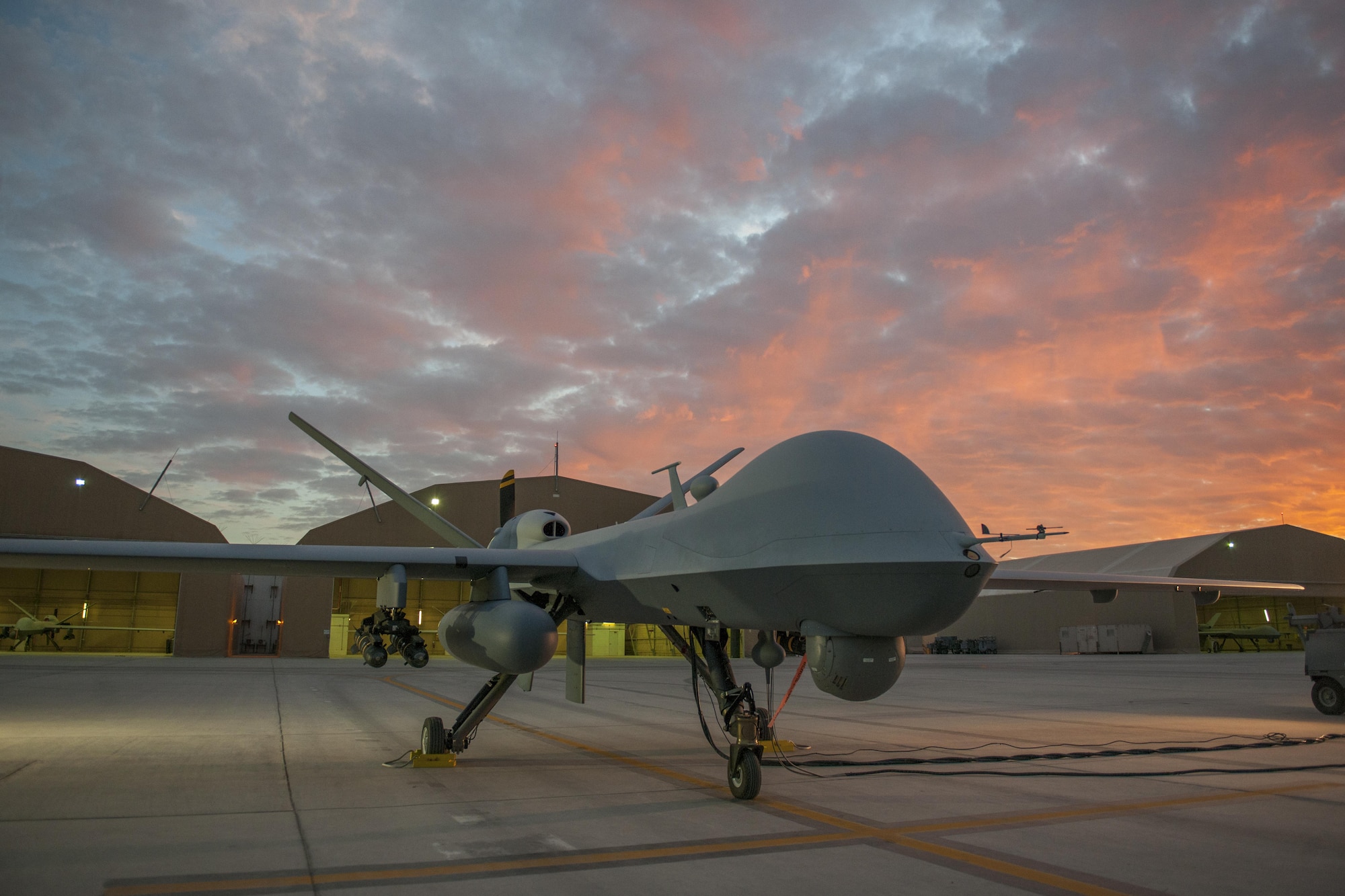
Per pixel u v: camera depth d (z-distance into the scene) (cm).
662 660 4309
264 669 2722
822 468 625
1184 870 452
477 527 4209
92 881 426
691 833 536
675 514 766
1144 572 4906
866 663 619
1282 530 5041
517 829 545
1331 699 1295
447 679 2383
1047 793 669
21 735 1048
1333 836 529
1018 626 5738
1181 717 1294
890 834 532
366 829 546
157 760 851
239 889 414
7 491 3547
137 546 738
